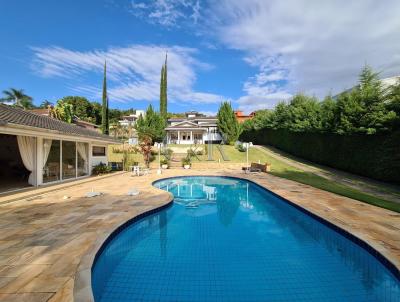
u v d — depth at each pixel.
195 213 9.10
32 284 3.37
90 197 9.70
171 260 5.00
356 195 10.02
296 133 29.11
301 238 6.40
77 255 4.30
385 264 4.33
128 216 6.87
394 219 6.64
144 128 34.91
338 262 4.96
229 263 4.89
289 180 15.33
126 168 22.84
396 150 13.34
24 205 8.23
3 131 9.09
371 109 15.61
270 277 4.33
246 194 13.05
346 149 18.67
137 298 3.68
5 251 4.47
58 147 13.72
